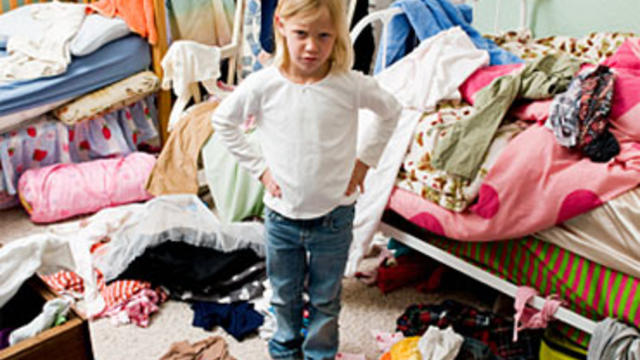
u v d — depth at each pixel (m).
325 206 1.26
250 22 2.70
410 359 1.42
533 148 1.37
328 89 1.20
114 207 2.22
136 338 1.61
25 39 2.44
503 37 2.29
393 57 1.98
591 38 2.11
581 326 1.36
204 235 1.80
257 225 1.88
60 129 2.41
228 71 2.69
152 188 2.23
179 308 1.75
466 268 1.59
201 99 2.76
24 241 1.17
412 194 1.60
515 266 1.47
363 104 1.25
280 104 1.21
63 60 2.31
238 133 1.29
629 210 1.25
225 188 2.09
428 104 1.65
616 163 1.31
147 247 1.78
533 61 1.63
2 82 2.23
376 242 2.10
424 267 1.89
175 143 2.25
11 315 1.23
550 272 1.40
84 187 2.22
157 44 2.57
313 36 1.12
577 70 1.59
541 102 1.52
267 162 1.27
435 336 1.44
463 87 1.71
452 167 1.45
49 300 1.14
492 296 1.82
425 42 1.77
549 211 1.33
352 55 1.24
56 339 1.06
